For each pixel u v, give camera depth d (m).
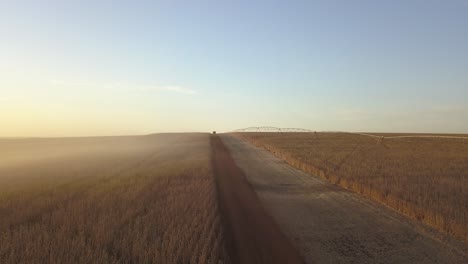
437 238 13.47
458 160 39.16
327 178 28.67
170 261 10.05
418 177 26.77
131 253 10.95
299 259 11.43
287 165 38.59
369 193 21.45
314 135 93.19
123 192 21.61
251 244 12.62
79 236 12.38
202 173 30.50
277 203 19.95
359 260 11.48
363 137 85.38
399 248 12.51
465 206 17.12
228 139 87.62
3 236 12.27
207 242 11.69
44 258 10.45
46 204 17.69
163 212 15.95
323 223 15.76
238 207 18.52
